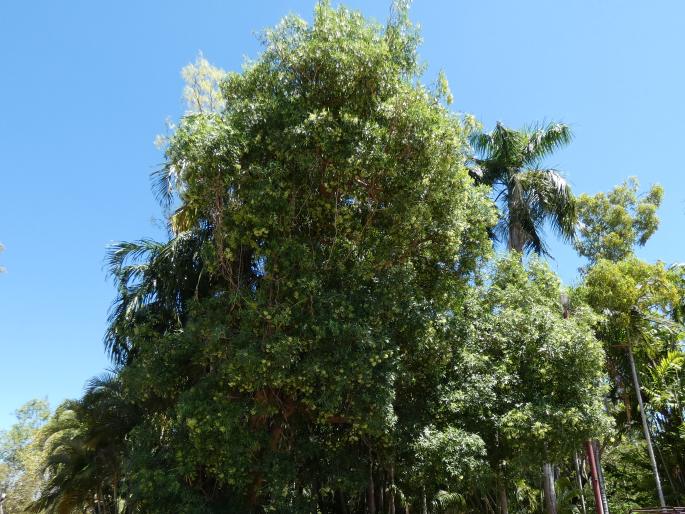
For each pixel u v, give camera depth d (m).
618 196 24.95
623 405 19.64
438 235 11.41
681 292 19.53
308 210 10.70
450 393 11.30
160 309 12.69
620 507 21.72
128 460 11.28
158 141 13.60
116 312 12.86
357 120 10.03
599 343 11.83
